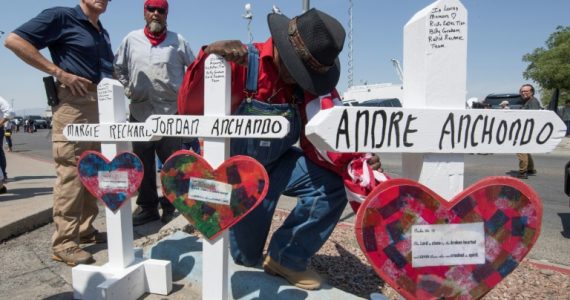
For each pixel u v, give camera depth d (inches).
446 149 53.1
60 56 115.1
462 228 53.2
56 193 112.0
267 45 83.0
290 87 86.7
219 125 75.6
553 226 181.6
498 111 53.4
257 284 90.0
